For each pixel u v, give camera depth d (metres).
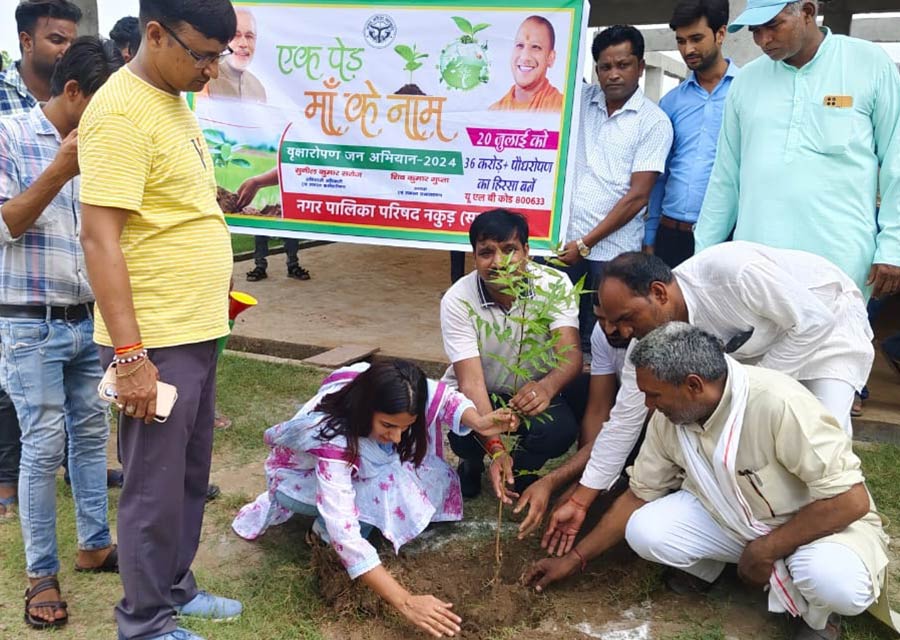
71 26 3.62
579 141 5.07
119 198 2.28
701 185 4.74
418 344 6.44
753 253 3.03
